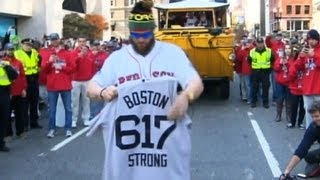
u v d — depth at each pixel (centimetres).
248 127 1221
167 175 349
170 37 1619
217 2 1791
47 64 1102
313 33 922
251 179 753
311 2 7350
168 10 1755
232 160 876
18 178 774
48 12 3122
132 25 346
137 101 346
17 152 971
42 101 1526
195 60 1627
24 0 2988
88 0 4141
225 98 1773
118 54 354
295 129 1182
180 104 330
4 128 976
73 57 1122
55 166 849
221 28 1667
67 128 1125
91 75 1255
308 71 931
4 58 1070
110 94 340
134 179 349
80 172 805
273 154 917
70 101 1126
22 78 1118
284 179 692
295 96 1178
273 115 1411
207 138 1086
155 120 347
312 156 724
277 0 7525
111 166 351
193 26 1769
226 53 1623
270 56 1548
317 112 666
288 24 7500
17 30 3061
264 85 1559
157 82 344
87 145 1023
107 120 351
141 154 348
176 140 348
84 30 3522
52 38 1118
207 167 828
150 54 351
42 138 1112
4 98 971
